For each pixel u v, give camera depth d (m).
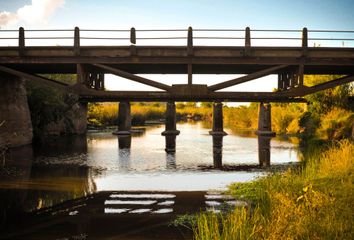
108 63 18.19
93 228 8.30
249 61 18.17
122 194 11.44
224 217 8.78
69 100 32.06
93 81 22.19
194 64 19.03
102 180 13.56
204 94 17.91
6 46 18.11
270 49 18.09
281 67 18.08
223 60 18.12
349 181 9.15
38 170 15.70
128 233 8.00
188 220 8.80
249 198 10.56
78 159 18.73
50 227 8.41
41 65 20.00
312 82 29.52
